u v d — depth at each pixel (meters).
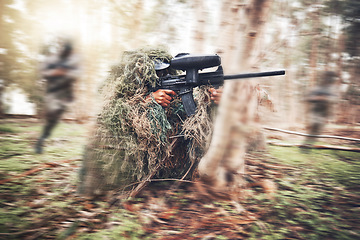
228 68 3.07
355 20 6.94
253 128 3.45
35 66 7.70
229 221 2.70
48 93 4.70
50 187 3.35
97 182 3.08
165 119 3.12
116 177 3.10
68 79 4.68
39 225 2.55
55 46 4.65
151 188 3.33
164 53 3.28
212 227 2.60
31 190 3.25
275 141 6.14
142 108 3.11
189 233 2.51
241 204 3.05
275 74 2.79
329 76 7.10
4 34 7.68
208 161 3.16
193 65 3.02
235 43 3.01
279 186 3.55
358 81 7.53
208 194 3.15
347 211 2.96
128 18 7.92
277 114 7.84
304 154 5.00
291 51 7.54
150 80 3.12
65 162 4.28
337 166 4.39
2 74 8.06
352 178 3.88
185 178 3.48
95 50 8.05
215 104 3.26
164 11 7.30
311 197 3.26
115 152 3.07
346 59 7.41
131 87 3.13
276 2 6.47
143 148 3.07
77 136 6.23
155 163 3.21
